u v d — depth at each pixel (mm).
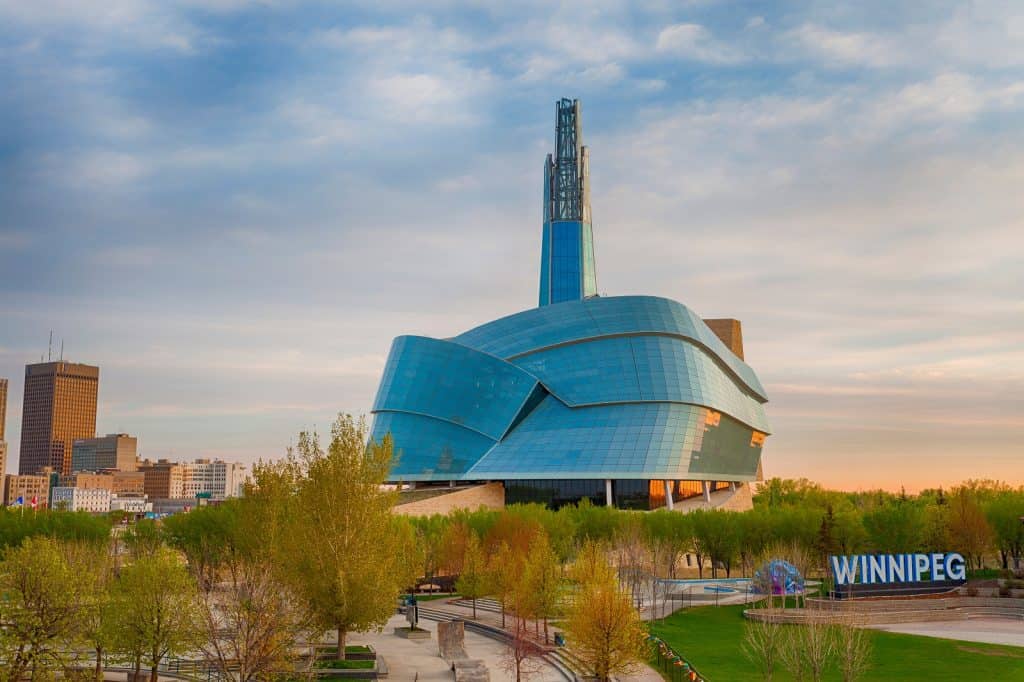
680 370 191000
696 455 185125
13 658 58062
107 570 88188
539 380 192250
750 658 73438
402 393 198500
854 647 67812
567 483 182625
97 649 64562
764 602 106125
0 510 132125
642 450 179875
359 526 74188
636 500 180000
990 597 111312
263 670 59719
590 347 194375
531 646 80000
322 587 72625
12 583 58750
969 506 135875
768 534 131375
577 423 187000
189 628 65625
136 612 62750
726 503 192625
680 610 109438
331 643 85812
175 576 64562
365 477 75000
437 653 85438
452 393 195000
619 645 65062
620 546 120312
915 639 88750
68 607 59812
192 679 67750
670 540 131500
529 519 127500
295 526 74375
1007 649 83125
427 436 193500
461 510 155250
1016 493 176250
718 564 156375
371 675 70688
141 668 73312
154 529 129625
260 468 79125
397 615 117938
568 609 72625
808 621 75625
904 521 130000
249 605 60750
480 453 189875
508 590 95375
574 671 74750
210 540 111625
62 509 148125
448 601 129750
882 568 111562
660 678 72000
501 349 198875
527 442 187000
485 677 72438
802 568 116562
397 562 80875
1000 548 137750
